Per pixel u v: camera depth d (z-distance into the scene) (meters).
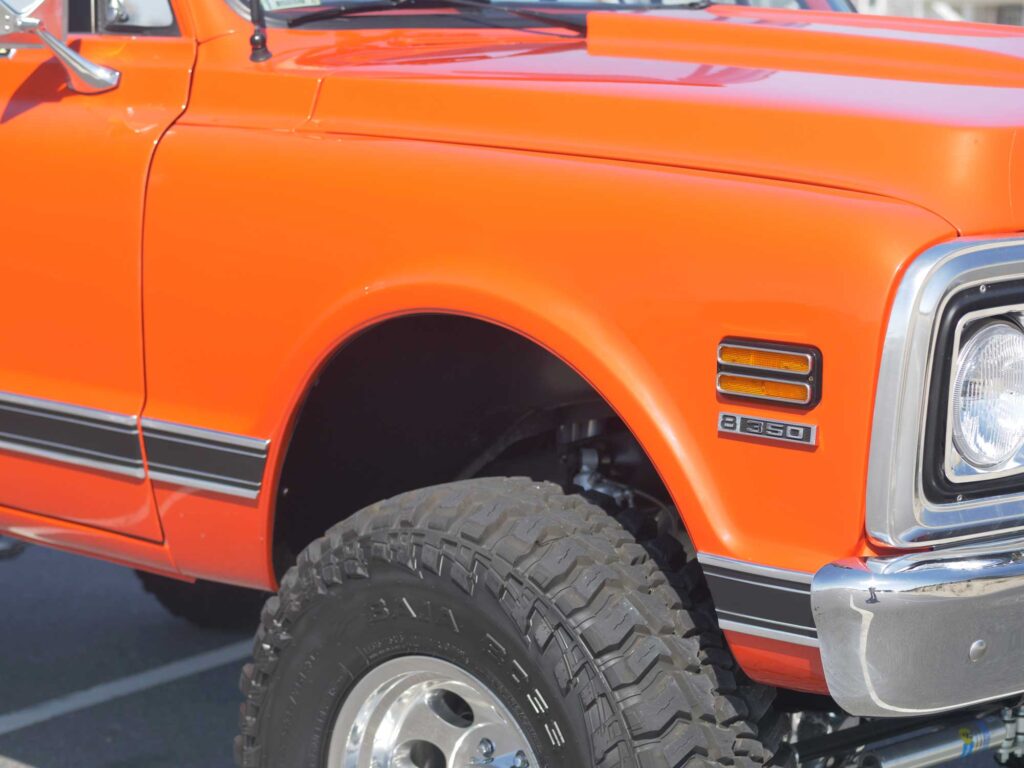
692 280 2.09
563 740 2.22
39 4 2.67
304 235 2.44
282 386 2.48
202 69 2.72
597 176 2.21
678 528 2.76
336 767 2.50
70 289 2.74
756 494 2.06
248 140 2.56
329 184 2.43
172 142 2.64
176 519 2.71
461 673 2.35
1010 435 2.03
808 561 2.03
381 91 2.50
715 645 2.28
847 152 2.09
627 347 2.14
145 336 2.65
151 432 2.65
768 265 2.04
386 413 2.69
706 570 2.10
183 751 3.66
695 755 2.19
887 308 1.95
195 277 2.57
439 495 2.42
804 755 2.48
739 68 2.55
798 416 2.01
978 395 2.00
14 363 2.85
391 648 2.40
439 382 2.66
